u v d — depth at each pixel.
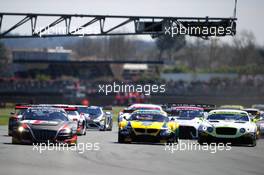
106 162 51.72
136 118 75.44
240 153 65.31
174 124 74.31
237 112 80.06
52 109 69.56
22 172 43.47
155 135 72.56
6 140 74.75
